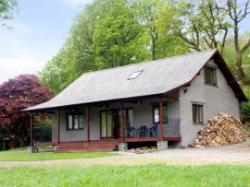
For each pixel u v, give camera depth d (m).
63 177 12.73
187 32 48.97
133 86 33.97
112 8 51.31
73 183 11.10
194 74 32.06
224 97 36.69
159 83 32.66
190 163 16.91
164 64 35.78
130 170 13.82
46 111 38.34
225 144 32.31
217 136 32.59
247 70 48.94
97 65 50.50
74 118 38.00
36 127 44.75
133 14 53.16
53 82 64.38
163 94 29.27
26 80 46.44
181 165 15.50
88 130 33.69
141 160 19.83
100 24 51.00
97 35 50.28
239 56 47.59
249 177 11.35
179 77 32.44
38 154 31.23
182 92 32.19
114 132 34.84
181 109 31.91
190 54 35.66
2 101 45.03
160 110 29.78
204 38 48.88
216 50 34.88
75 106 34.69
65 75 60.72
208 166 14.48
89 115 36.28
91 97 34.88
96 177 12.14
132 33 51.34
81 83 40.12
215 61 35.88
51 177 12.95
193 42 49.88
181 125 31.73
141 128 31.48
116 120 34.91
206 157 20.45
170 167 14.45
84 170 14.54
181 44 50.44
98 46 50.34
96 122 36.25
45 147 41.78
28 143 45.88
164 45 52.25
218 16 47.16
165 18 49.19
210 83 35.28
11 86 45.94
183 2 47.94
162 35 50.28
